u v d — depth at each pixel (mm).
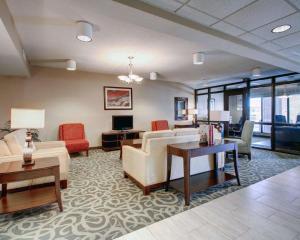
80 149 4672
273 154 5059
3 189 2400
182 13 2055
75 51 3693
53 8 2160
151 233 1801
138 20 2043
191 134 3133
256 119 7711
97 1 1684
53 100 5156
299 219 2004
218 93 7621
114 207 2305
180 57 4086
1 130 4406
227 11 2008
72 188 2877
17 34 2812
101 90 5852
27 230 1864
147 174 2635
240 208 2240
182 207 2297
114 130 5871
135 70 5352
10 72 4281
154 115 6965
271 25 2318
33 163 2242
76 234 1796
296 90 6141
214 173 3164
